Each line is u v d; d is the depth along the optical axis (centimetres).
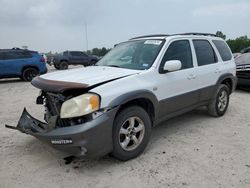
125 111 364
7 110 693
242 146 429
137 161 380
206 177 334
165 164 369
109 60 486
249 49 1073
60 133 324
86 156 335
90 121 328
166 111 440
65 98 343
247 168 355
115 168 361
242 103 741
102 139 335
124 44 516
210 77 535
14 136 483
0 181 330
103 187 316
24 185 322
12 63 1391
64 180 333
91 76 376
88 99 328
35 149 425
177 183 321
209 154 399
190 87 482
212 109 575
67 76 385
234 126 530
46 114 397
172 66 410
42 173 350
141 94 375
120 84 362
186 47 493
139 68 421
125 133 371
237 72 908
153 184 321
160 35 488
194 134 485
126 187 315
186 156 393
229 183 320
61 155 402
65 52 2394
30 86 1213
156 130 509
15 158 393
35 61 1456
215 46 574
